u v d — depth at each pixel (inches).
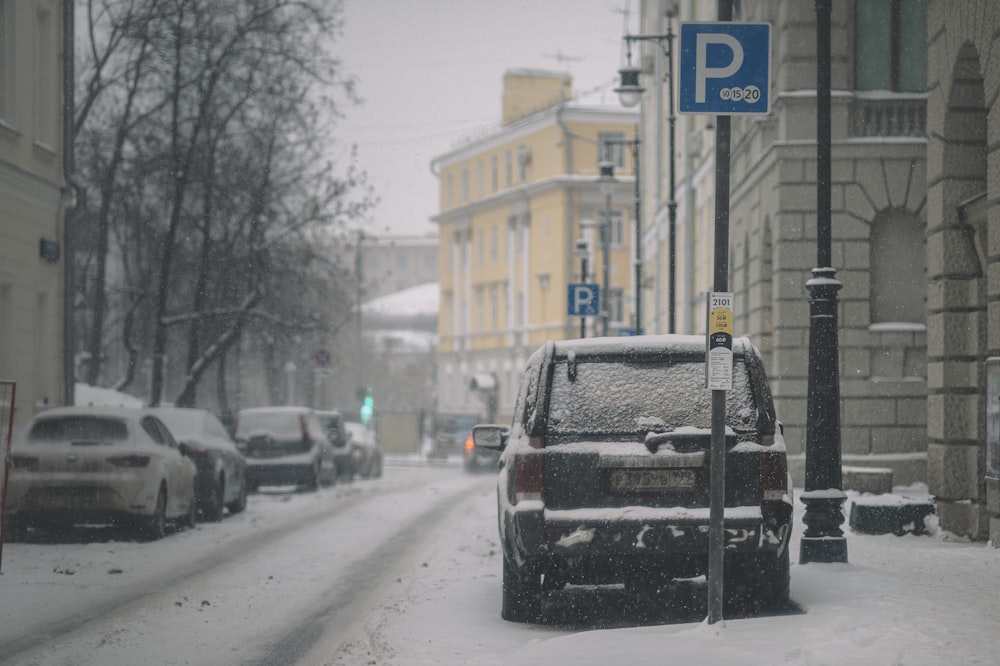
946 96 797.2
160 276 1684.3
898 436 1196.5
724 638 416.2
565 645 420.2
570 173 3873.0
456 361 4480.8
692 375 478.3
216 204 1695.4
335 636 477.1
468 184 4419.3
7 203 1133.1
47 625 499.2
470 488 1587.1
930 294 828.0
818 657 378.0
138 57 1583.4
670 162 1290.6
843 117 1208.2
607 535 461.1
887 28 1221.7
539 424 469.1
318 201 1731.1
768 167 1279.5
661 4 2449.6
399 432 3447.3
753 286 1385.3
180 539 863.1
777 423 500.1
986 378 721.6
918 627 415.8
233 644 459.5
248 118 1676.9
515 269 4114.2
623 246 3880.4
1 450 824.9
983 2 721.6
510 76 4306.1
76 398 1475.1
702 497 465.4
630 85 1430.9
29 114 1187.3
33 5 1201.4
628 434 470.3
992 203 703.1
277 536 890.1
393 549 800.9
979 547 715.4
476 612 525.7
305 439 1469.0
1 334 1141.7
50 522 824.9
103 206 1670.8
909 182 1201.4
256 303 1752.0
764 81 445.4
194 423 1047.0
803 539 629.9
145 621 510.0
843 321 1203.2
